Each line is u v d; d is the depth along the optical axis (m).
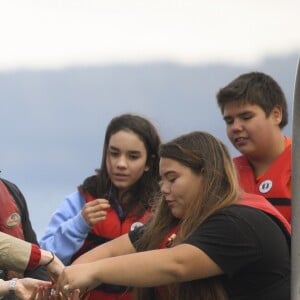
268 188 12.22
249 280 10.12
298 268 9.66
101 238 12.66
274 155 12.32
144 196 12.84
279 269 10.12
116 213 12.76
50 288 10.24
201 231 10.10
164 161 10.34
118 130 12.86
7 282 11.28
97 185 12.94
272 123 12.31
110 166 12.84
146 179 12.90
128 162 12.78
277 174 12.25
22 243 11.50
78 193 13.01
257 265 10.09
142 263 9.99
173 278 9.99
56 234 12.55
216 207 10.15
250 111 12.26
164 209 10.56
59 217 12.88
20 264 11.46
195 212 10.19
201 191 10.23
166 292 10.38
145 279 9.98
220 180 10.24
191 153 10.27
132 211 12.76
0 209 12.26
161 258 9.99
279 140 12.34
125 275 9.98
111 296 12.19
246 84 12.30
